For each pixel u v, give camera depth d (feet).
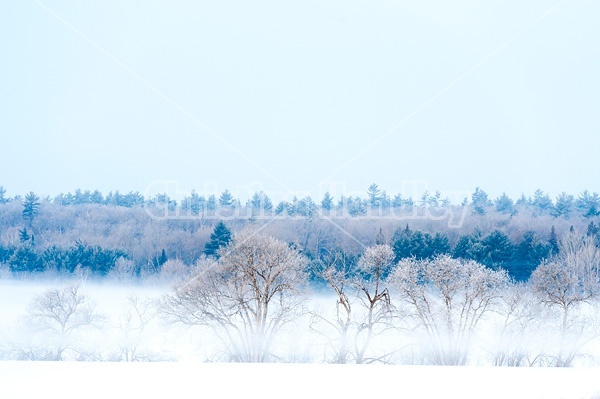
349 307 94.38
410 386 58.08
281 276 98.27
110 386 56.54
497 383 60.18
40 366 70.79
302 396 52.54
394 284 97.91
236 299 93.45
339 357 90.48
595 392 56.08
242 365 74.95
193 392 53.67
